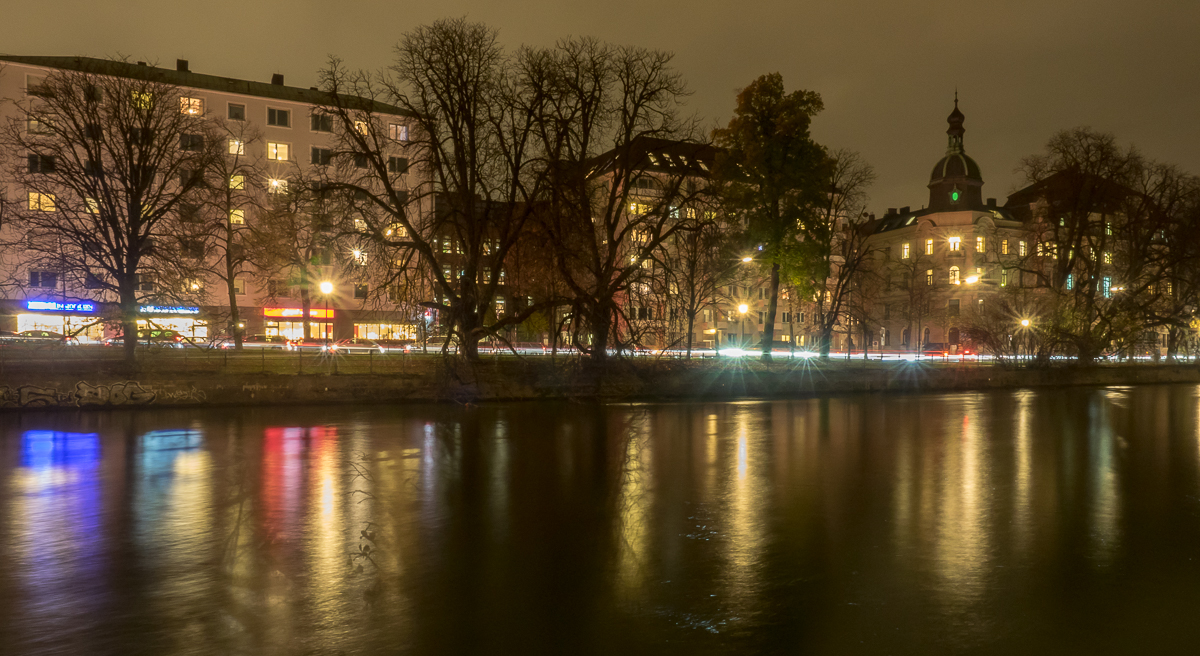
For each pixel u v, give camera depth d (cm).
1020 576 777
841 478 1360
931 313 8319
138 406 2495
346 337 6950
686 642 599
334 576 771
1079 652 583
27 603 689
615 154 3156
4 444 1745
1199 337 5525
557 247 2934
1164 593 724
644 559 838
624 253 3322
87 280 3172
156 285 3294
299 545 892
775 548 885
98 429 2023
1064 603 695
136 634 613
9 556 843
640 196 3356
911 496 1198
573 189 3012
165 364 2842
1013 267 4944
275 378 2655
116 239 3078
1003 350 4372
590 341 3125
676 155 3256
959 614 665
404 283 2983
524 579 763
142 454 1603
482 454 1636
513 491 1229
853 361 5194
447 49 2909
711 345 8144
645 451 1697
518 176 2981
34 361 2614
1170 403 3234
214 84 6844
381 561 826
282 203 3111
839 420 2431
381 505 1117
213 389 2577
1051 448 1780
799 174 3656
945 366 4325
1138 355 5041
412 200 2983
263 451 1656
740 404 3034
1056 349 4434
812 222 3716
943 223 9125
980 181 9675
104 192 3116
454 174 2964
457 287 3061
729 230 3741
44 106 3403
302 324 6819
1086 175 4469
